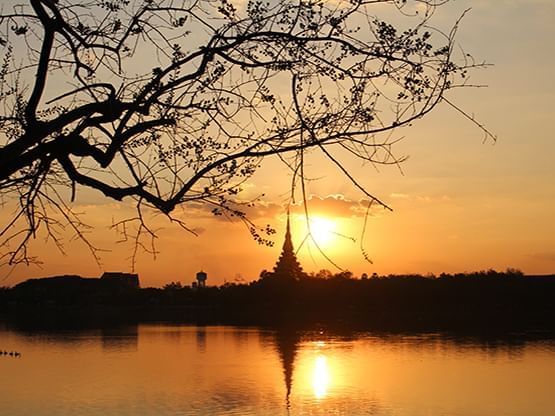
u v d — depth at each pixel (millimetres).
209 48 7316
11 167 6949
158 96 7305
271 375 89312
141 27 7863
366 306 183375
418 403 69562
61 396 72312
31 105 6984
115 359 105188
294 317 179000
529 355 105125
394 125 6871
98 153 7203
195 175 7145
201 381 83938
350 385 81188
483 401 70188
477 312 178750
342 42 7180
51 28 7090
